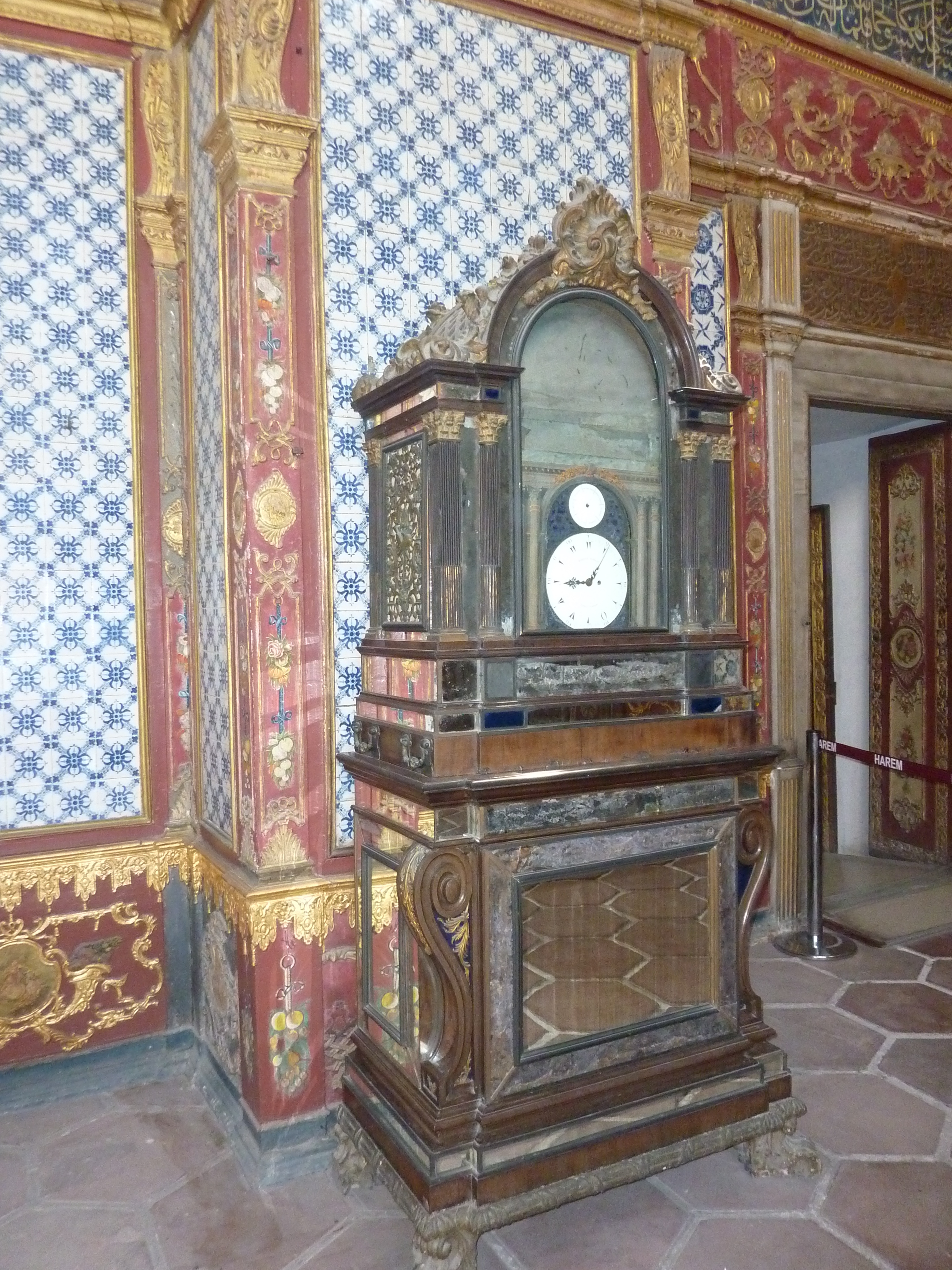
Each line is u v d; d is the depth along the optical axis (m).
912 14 4.66
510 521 2.24
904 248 4.69
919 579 5.32
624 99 3.11
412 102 2.75
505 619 2.24
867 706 5.84
